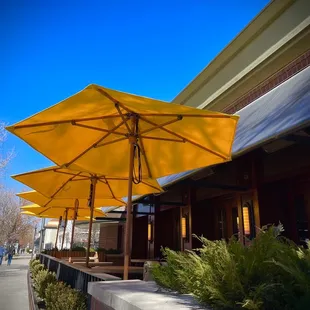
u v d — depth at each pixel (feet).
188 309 5.48
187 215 30.22
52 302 17.89
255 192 21.12
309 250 5.62
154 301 6.35
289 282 4.98
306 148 17.97
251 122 17.24
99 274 13.32
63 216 43.70
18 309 29.58
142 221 45.98
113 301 7.33
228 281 5.43
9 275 67.62
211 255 6.21
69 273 21.88
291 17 20.21
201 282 6.10
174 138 16.08
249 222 21.30
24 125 13.09
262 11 21.99
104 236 70.28
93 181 22.56
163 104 10.65
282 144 16.16
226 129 13.42
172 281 7.76
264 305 4.88
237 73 25.02
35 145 14.44
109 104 12.22
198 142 15.19
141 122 15.15
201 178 26.58
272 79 22.25
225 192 24.95
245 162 22.35
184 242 30.17
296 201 19.85
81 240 181.68
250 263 5.55
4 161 66.18
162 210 37.27
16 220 127.85
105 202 30.60
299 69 19.95
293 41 19.93
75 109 12.07
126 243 12.26
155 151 17.12
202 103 29.48
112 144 17.40
